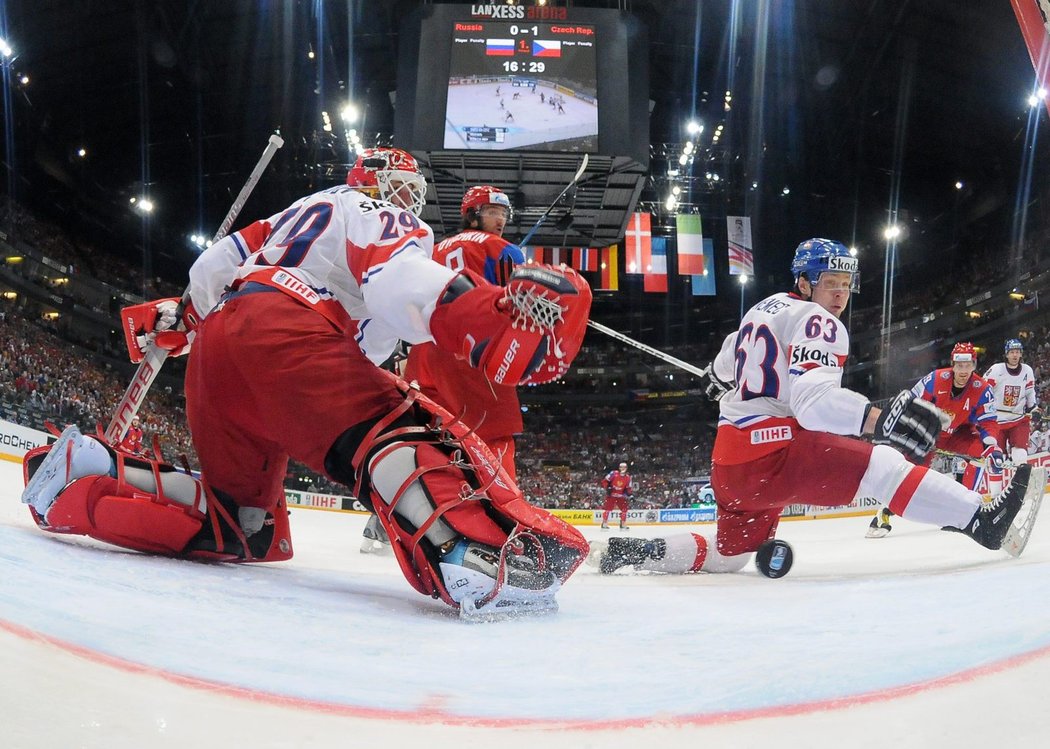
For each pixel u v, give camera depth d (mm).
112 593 1655
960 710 961
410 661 1396
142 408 28766
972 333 32062
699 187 30234
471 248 3930
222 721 926
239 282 2568
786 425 3742
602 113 16984
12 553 1902
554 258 24156
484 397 3758
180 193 32156
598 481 34719
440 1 23875
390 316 2273
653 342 38469
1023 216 30047
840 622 1786
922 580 2775
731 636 1664
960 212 33031
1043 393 26656
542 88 17016
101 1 23391
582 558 2195
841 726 941
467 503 2172
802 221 33719
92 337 31406
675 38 26641
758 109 28828
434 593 2184
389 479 2219
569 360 2092
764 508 3877
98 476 2512
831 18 25406
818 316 3598
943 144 30109
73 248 31156
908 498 3545
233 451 2633
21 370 23688
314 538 6637
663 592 2803
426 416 2379
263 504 2758
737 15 25438
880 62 26766
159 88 27531
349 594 2359
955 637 1410
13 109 26109
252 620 1636
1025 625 1438
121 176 31141
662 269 26516
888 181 32031
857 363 36000
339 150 29469
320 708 1021
